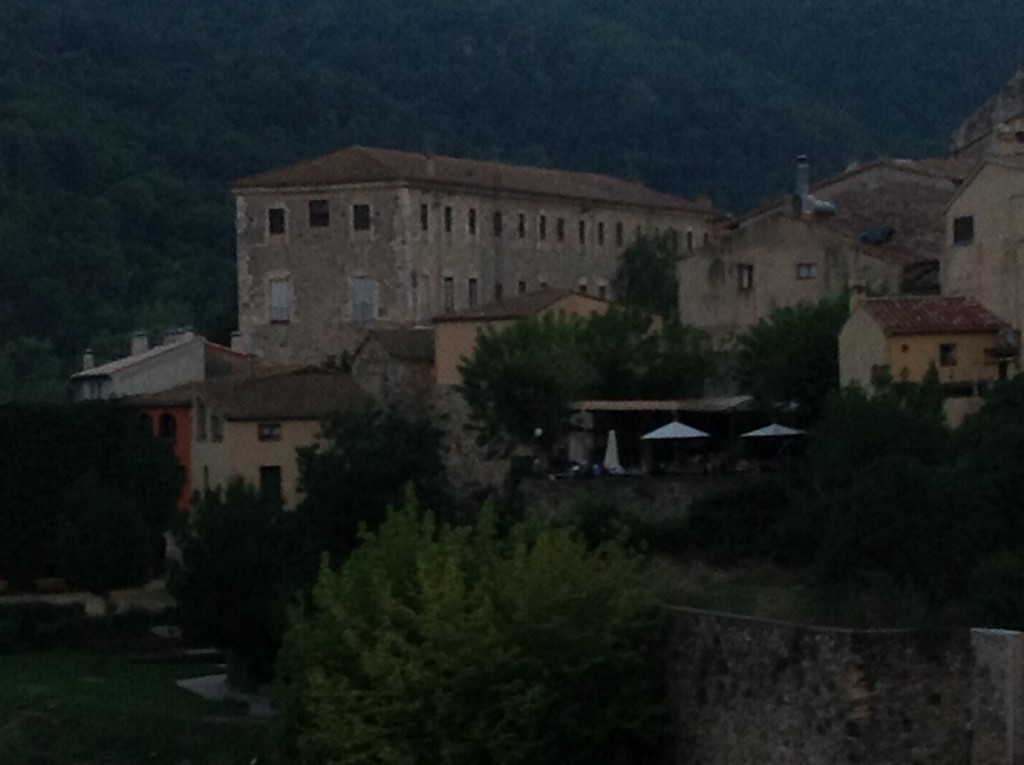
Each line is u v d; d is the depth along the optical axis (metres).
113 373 129.00
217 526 94.00
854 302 90.19
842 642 61.41
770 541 82.56
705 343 106.69
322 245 137.62
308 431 114.25
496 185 143.62
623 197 156.62
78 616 109.69
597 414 102.00
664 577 73.88
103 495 109.38
